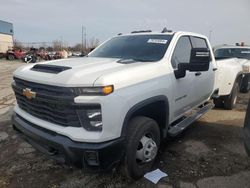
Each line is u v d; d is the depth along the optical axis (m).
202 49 3.86
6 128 5.54
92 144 2.92
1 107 7.40
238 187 3.49
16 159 4.21
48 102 3.11
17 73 3.69
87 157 2.97
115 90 2.99
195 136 5.20
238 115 6.70
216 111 7.05
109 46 4.87
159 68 3.77
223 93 6.63
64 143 2.97
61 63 3.68
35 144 3.48
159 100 3.67
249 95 9.40
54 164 4.04
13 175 3.76
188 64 3.96
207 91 5.55
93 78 2.94
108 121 2.94
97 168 3.04
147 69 3.55
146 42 4.52
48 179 3.66
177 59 4.33
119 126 3.04
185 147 4.67
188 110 4.90
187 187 3.48
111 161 3.08
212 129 5.62
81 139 2.92
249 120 3.27
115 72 3.15
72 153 2.95
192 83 4.66
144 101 3.36
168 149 4.57
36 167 3.96
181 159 4.22
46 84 3.09
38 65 3.68
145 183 3.54
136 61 3.94
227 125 5.91
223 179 3.67
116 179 3.60
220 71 6.32
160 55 4.12
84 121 2.94
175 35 4.51
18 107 3.91
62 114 3.06
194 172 3.84
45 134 3.18
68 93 2.93
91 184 3.53
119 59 4.06
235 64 7.17
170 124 4.34
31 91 3.30
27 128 3.40
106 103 2.90
